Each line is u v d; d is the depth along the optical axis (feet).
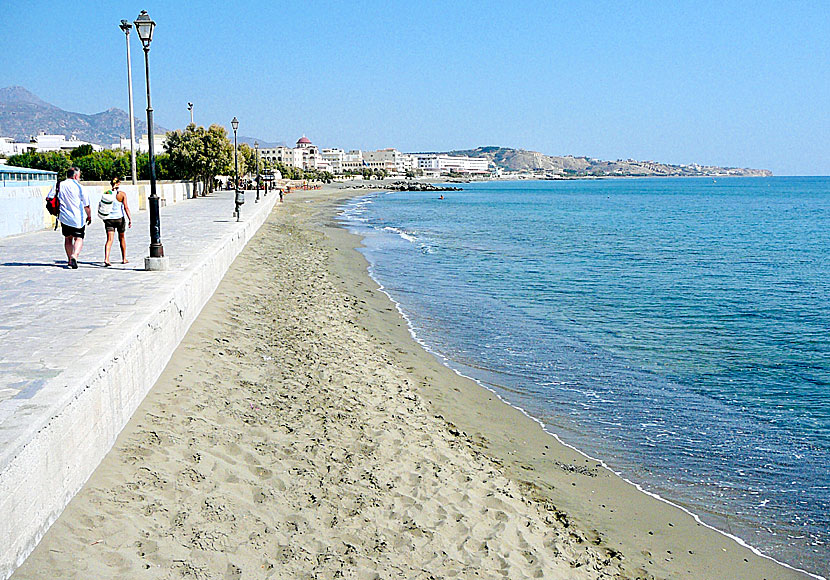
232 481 22.20
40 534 16.20
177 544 17.93
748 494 27.32
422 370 42.01
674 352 48.55
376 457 26.63
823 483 28.35
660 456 30.76
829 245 131.44
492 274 86.63
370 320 55.01
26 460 15.34
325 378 36.09
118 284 38.68
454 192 540.52
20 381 19.62
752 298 71.46
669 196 456.86
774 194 490.08
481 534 22.07
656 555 22.72
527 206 307.58
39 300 33.78
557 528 23.76
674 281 83.15
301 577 17.79
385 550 19.93
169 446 23.34
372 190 501.56
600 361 45.91
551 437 32.63
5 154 336.08
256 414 28.66
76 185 45.96
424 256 104.42
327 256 96.94
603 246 126.21
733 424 34.71
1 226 68.59
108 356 22.59
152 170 44.29
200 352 35.88
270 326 46.32
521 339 51.62
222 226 87.51
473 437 31.71
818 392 39.83
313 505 21.84
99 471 20.54
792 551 23.40
